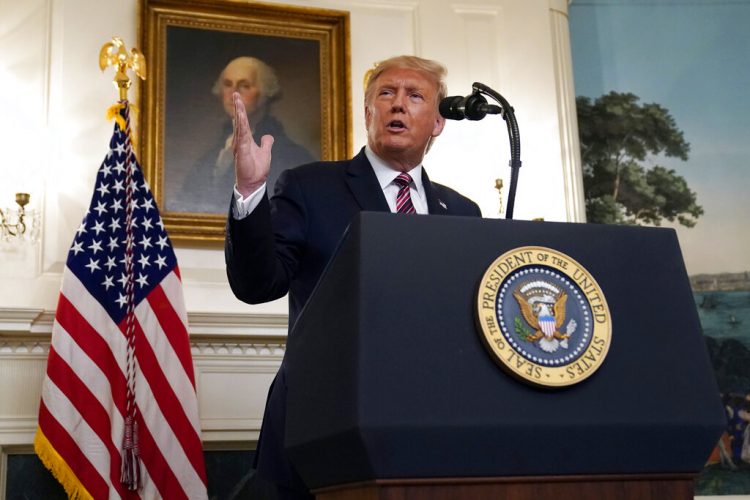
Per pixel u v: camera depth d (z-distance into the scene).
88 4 5.45
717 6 6.59
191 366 4.44
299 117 5.62
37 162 5.14
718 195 6.31
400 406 1.25
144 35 5.43
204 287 5.25
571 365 1.32
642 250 1.45
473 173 5.81
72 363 4.29
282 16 5.71
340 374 1.30
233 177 5.45
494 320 1.31
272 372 5.12
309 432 1.40
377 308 1.29
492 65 6.11
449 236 1.36
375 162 2.43
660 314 1.42
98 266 4.46
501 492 1.29
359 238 1.33
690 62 6.51
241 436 4.99
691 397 1.38
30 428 4.67
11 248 4.98
